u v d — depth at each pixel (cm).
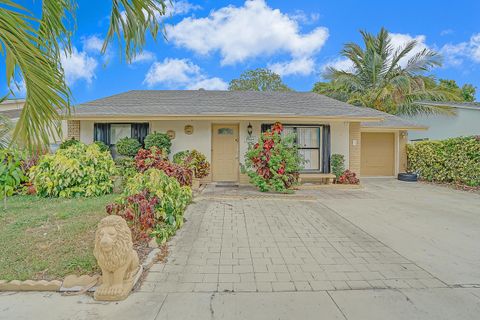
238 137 1055
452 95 1722
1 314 248
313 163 1059
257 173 868
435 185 1072
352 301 270
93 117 925
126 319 242
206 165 967
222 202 729
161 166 666
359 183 1036
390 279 316
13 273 310
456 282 310
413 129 1280
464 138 1002
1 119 675
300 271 336
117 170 786
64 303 266
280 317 244
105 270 274
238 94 1325
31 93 229
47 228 454
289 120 987
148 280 312
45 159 709
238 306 261
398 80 1731
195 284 303
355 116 962
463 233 482
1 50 208
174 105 1084
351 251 400
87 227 452
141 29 291
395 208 673
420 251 401
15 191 729
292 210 646
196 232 481
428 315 249
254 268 344
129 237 285
